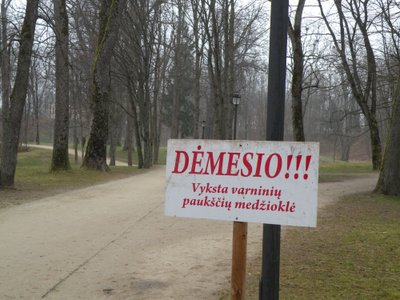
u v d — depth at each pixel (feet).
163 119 206.08
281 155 12.79
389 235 27.37
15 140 49.78
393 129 49.06
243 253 13.41
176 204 13.52
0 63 76.84
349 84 99.25
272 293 12.82
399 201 45.16
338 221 33.17
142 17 103.09
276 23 12.80
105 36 77.36
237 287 13.43
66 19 70.18
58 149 73.56
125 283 18.99
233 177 13.15
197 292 17.98
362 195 49.80
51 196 45.73
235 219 13.08
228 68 103.24
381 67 100.32
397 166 49.32
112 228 30.09
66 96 73.41
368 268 20.57
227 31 94.63
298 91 68.49
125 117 198.70
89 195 47.37
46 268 20.84
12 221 31.94
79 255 23.18
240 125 280.92
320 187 61.46
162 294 17.74
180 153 13.56
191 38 141.28
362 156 252.42
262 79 245.04
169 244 25.89
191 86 192.65
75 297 17.29
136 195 47.96
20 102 49.52
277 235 12.89
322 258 22.43
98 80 78.02
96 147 79.61
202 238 27.53
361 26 81.92
